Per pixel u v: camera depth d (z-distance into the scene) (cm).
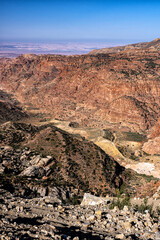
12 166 5759
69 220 1741
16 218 1634
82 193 5378
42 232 1374
